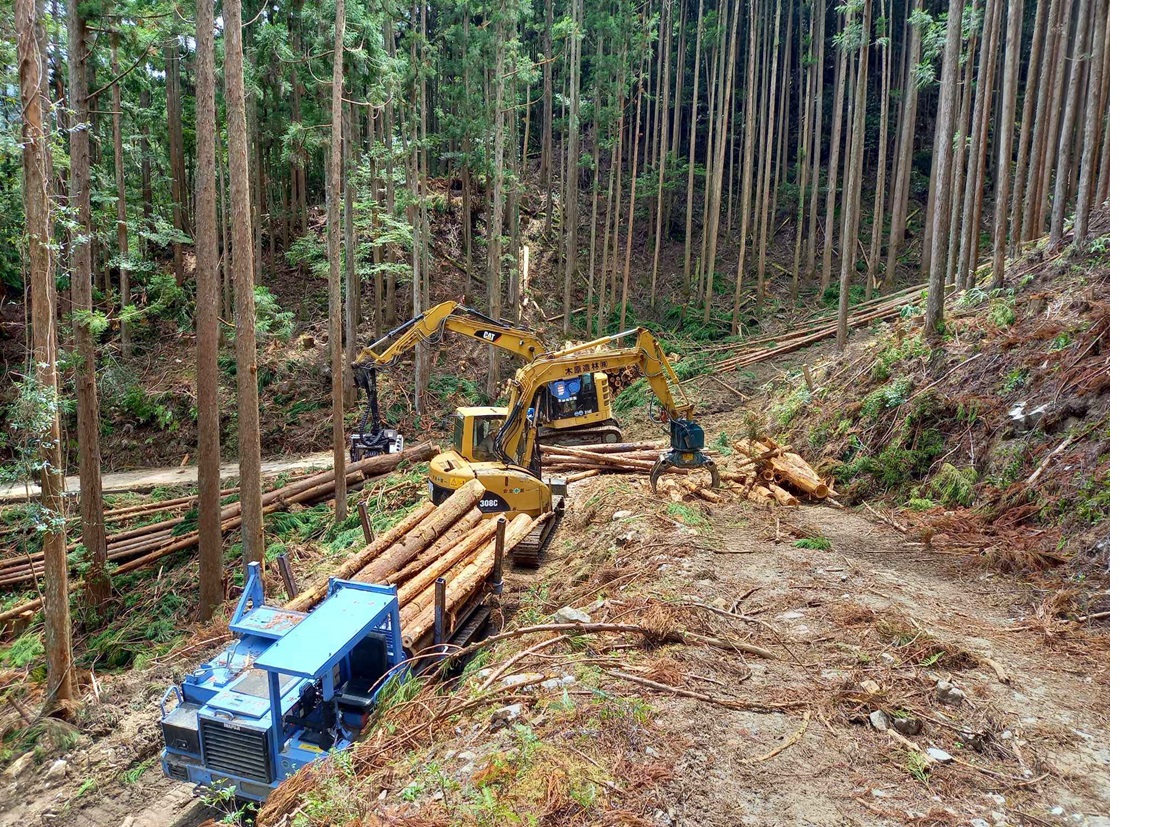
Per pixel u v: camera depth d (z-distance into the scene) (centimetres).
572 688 571
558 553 1145
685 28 3462
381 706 641
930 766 484
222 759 623
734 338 2722
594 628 675
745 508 1195
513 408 1259
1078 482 931
